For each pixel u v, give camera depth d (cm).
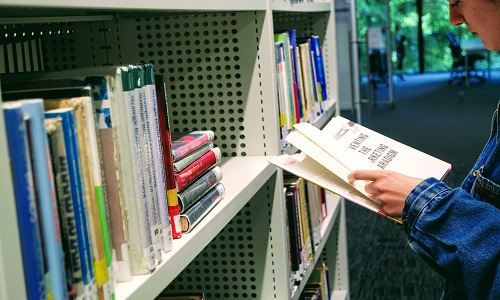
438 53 1490
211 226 123
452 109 991
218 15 175
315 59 255
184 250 109
